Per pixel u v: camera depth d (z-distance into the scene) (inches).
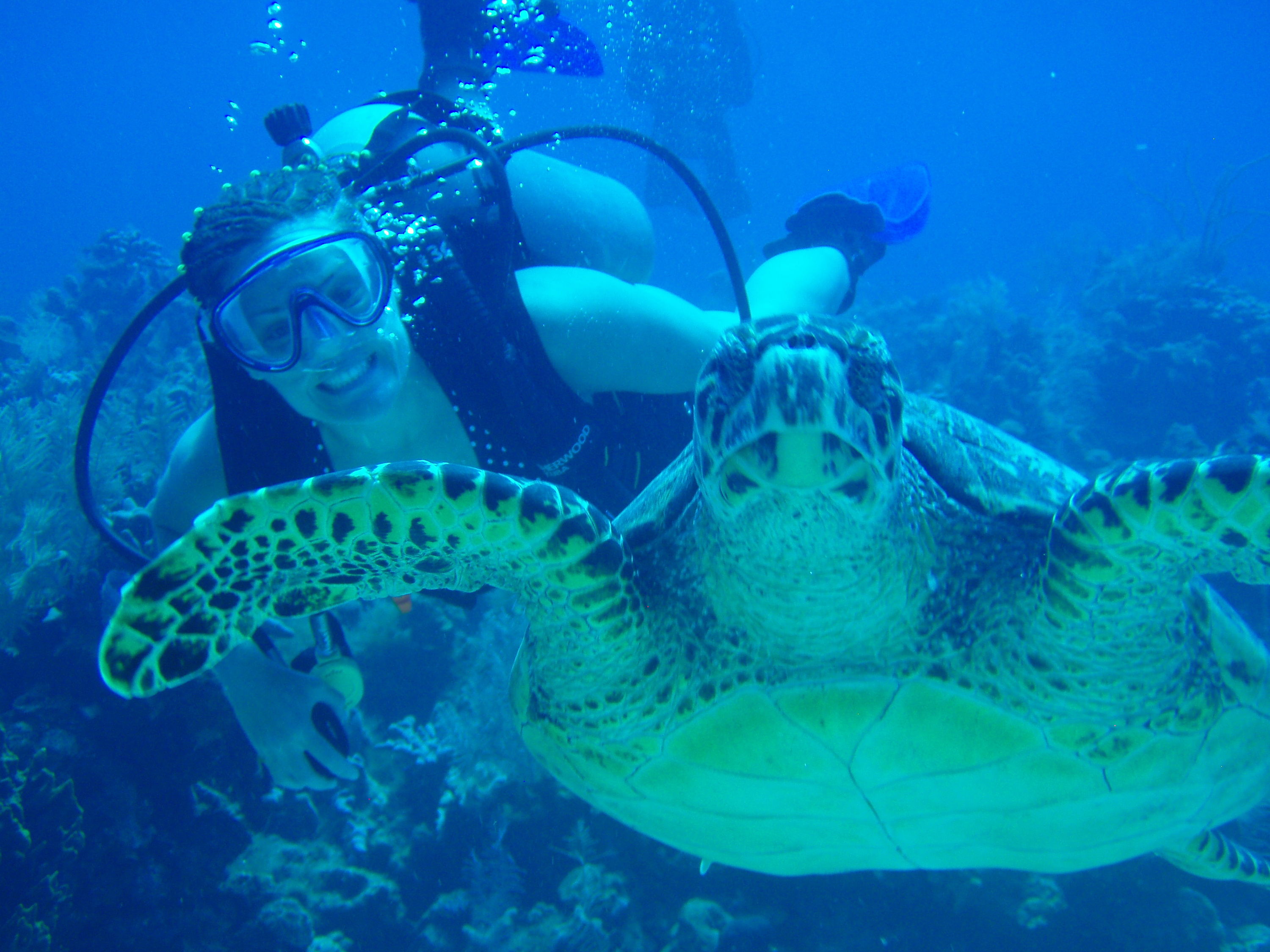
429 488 63.5
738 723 77.7
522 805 181.5
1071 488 92.9
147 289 418.3
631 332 103.7
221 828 174.1
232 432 100.1
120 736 169.6
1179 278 398.0
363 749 206.8
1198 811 90.7
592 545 66.4
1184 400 328.5
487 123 123.9
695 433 64.9
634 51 642.8
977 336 343.9
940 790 81.0
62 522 191.9
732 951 154.5
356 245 85.2
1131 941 155.9
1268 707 83.5
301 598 73.5
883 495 59.1
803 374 53.7
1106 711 73.4
